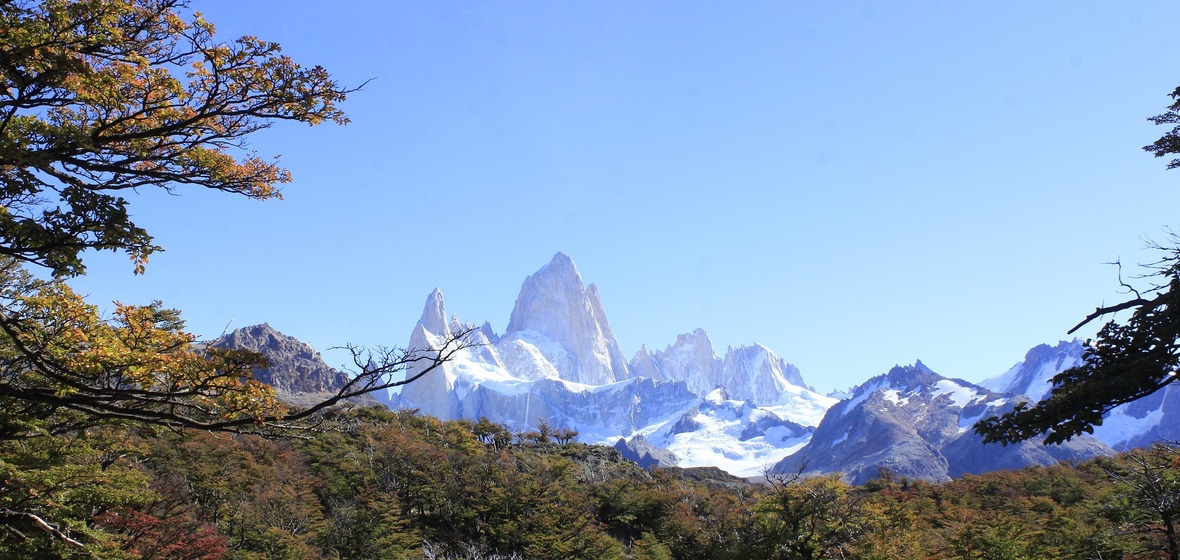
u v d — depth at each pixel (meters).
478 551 90.56
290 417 15.69
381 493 98.62
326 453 113.62
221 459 88.75
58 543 25.22
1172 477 53.34
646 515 114.69
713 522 97.88
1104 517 70.25
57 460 28.34
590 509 108.56
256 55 17.03
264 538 72.56
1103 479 113.00
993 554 68.75
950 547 72.38
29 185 15.24
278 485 90.19
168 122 17.69
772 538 68.38
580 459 181.25
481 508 98.75
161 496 52.22
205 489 77.81
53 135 15.66
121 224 15.41
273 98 17.55
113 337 16.86
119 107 16.70
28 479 25.06
